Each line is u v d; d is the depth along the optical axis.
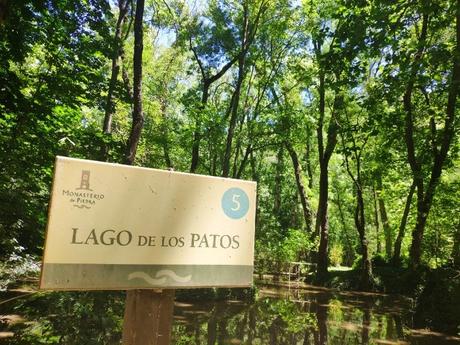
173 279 2.02
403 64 9.66
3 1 5.67
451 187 18.56
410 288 17.72
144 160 23.19
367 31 9.40
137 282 1.94
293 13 19.70
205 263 2.10
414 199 22.52
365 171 22.41
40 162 9.55
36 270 9.94
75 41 11.43
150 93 23.34
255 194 2.29
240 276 2.18
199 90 22.50
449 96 15.25
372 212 32.12
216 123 18.27
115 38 12.77
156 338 2.01
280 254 21.88
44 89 10.10
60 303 8.18
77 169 1.89
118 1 15.39
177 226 2.06
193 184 2.12
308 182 32.44
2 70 8.41
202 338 8.16
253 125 19.61
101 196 1.92
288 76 22.48
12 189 8.88
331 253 31.47
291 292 17.30
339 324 10.65
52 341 6.38
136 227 1.97
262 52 21.31
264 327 9.60
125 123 20.92
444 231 20.89
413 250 17.94
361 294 17.61
